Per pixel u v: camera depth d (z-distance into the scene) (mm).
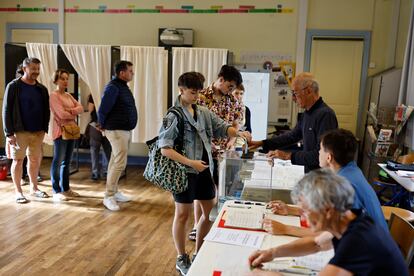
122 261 2984
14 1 6473
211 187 2672
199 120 2543
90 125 5281
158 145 2453
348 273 1098
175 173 2447
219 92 3016
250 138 2881
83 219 3836
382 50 5828
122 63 3979
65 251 3117
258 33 6031
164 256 3086
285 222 1937
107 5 6270
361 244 1110
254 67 6082
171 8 6156
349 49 5914
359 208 1239
